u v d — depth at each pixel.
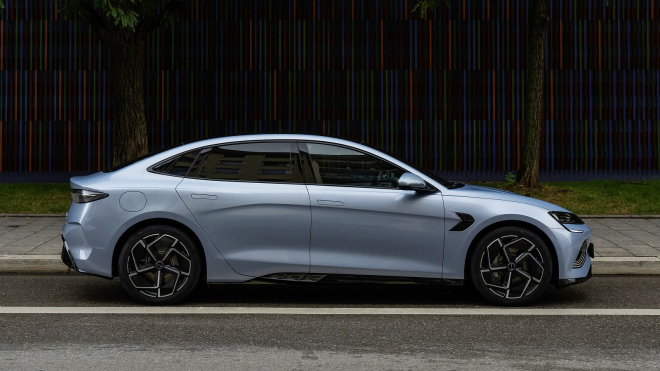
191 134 16.73
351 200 6.16
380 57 16.64
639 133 16.67
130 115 13.20
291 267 6.16
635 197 13.73
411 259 6.21
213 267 6.18
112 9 11.48
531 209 6.29
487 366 4.54
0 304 6.32
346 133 16.70
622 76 16.62
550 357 4.75
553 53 16.59
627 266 7.96
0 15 16.44
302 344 5.05
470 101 16.69
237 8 16.67
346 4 16.64
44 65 16.50
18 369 4.43
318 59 16.67
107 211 6.18
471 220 6.20
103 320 5.74
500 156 16.70
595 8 16.55
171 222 6.25
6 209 12.35
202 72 16.69
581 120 16.66
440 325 5.63
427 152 16.70
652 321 5.80
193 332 5.38
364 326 5.60
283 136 6.40
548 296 6.79
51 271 7.91
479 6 16.62
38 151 16.56
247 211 6.16
